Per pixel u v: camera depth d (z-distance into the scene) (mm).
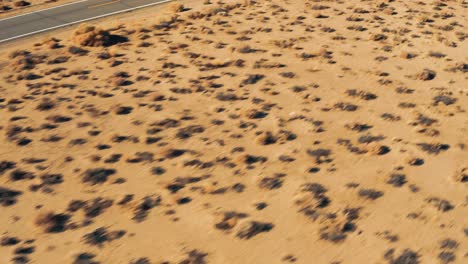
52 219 16422
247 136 22281
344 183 18703
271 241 15648
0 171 19422
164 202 17562
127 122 23641
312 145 21438
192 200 17672
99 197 17828
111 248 15328
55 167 19781
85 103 25641
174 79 28609
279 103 25516
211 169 19625
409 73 29453
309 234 15938
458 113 24359
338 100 25812
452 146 21391
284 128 22922
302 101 25719
